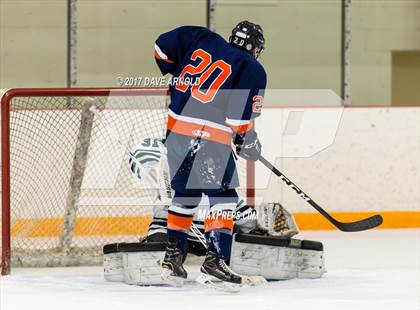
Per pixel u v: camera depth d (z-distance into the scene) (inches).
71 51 796.0
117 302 418.3
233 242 478.3
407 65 936.3
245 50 457.1
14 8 818.2
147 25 840.9
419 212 760.3
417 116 757.3
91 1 830.5
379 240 681.0
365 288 460.4
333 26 872.9
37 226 561.3
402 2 912.9
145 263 461.1
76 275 501.0
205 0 847.7
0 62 820.0
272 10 863.1
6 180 499.8
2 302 419.2
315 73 874.1
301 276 489.4
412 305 415.2
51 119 565.6
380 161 753.0
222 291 445.1
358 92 911.0
